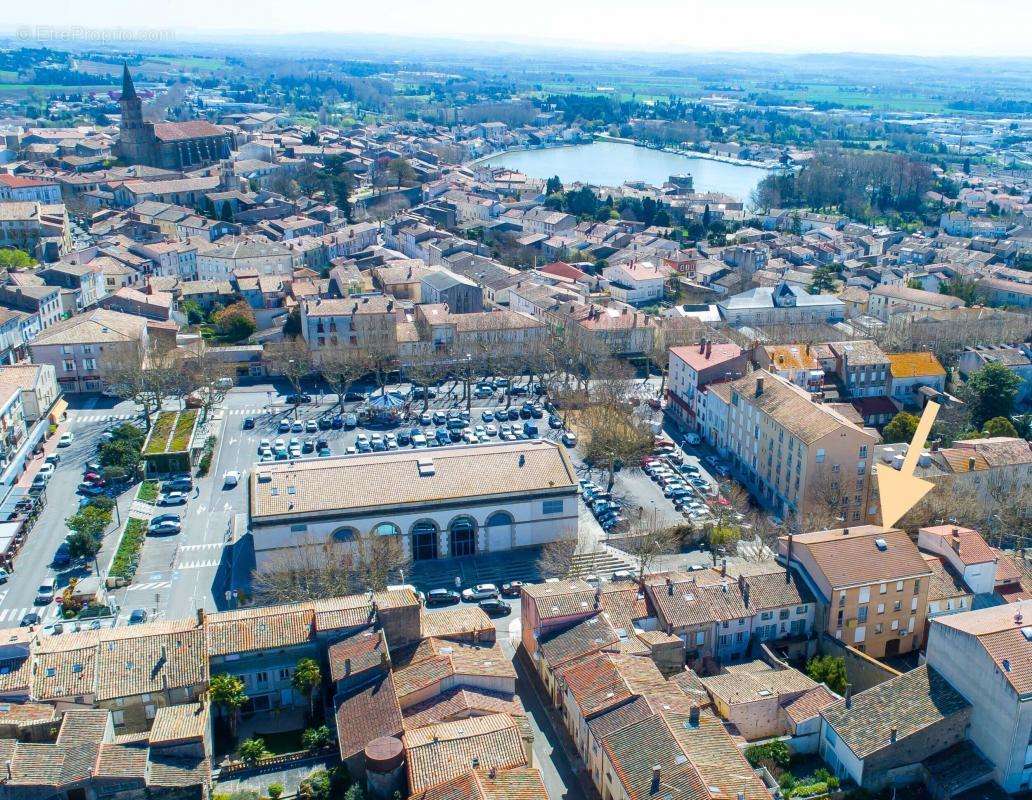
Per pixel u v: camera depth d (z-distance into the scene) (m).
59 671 127.00
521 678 148.25
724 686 134.38
